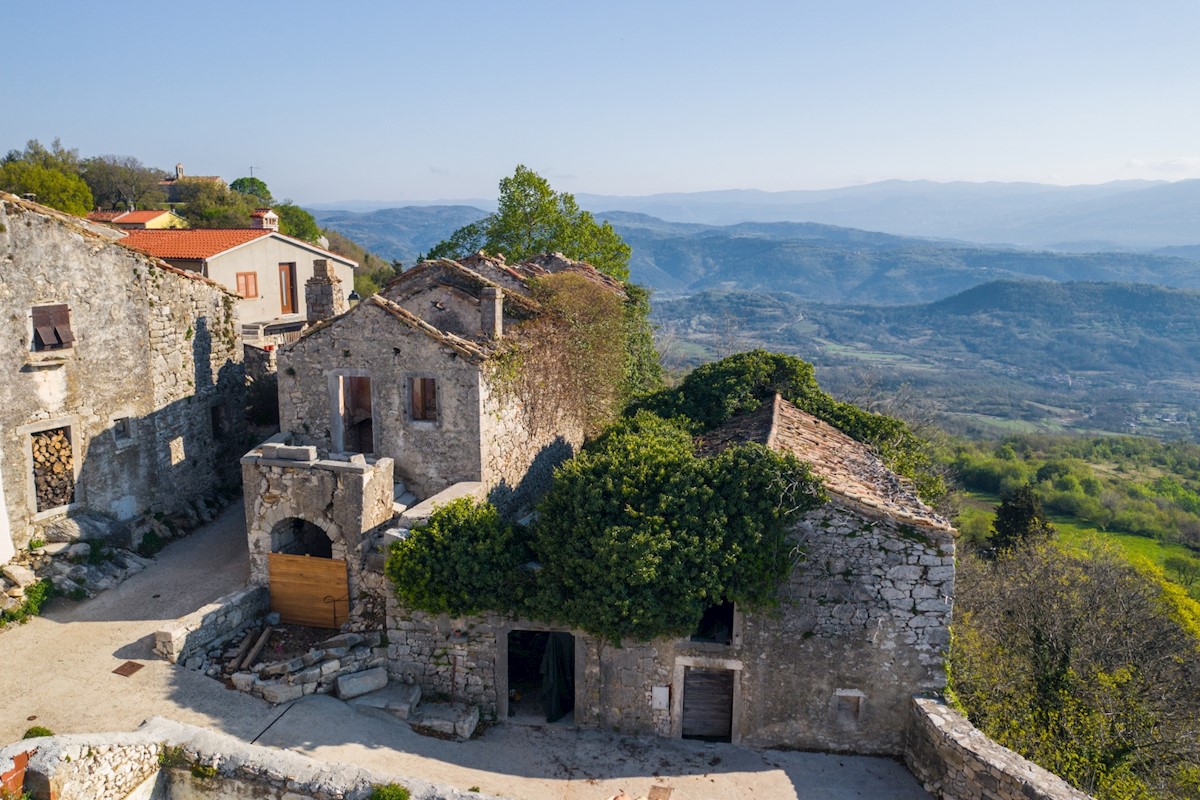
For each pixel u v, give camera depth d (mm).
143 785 11625
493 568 15727
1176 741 18250
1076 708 18859
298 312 37531
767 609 15234
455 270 22406
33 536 18125
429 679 16391
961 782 13852
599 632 15359
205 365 24125
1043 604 22438
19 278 17500
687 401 25750
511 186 43938
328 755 13781
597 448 21062
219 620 16531
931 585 15000
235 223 60469
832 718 15586
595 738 15859
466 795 11156
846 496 15039
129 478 20719
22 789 10297
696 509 15375
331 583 17297
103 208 64688
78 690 14555
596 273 34625
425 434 19016
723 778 14766
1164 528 59750
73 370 18875
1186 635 24266
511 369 20359
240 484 25953
